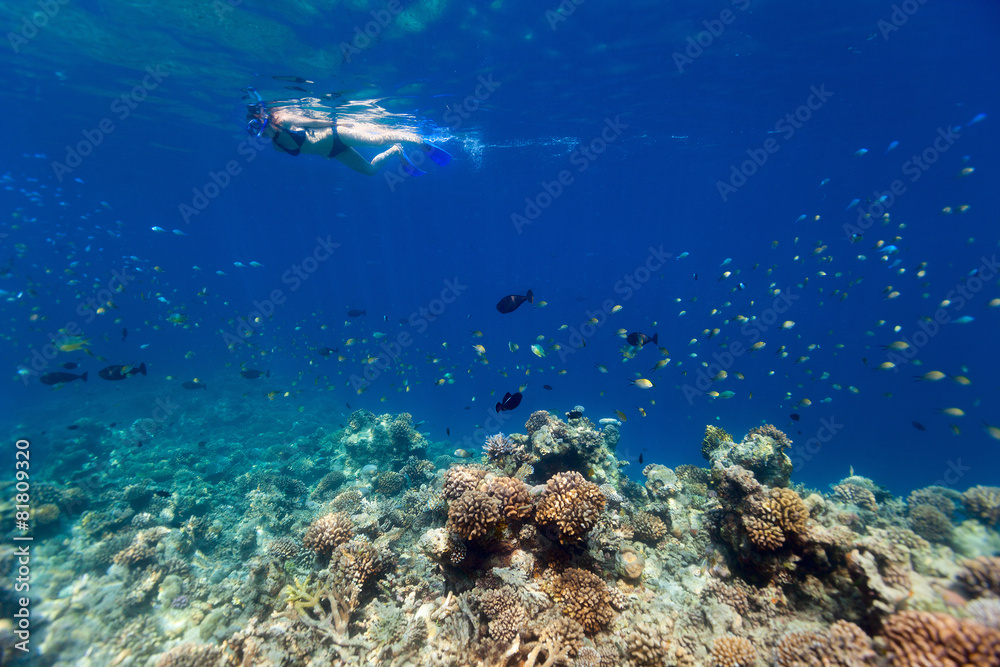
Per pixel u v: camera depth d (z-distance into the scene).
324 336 30.98
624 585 5.03
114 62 15.86
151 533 8.07
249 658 4.40
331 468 13.00
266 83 16.53
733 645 3.75
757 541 4.63
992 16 14.21
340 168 31.78
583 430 7.36
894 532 5.26
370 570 5.16
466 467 5.27
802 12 13.45
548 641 3.78
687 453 27.12
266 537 9.05
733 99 20.28
